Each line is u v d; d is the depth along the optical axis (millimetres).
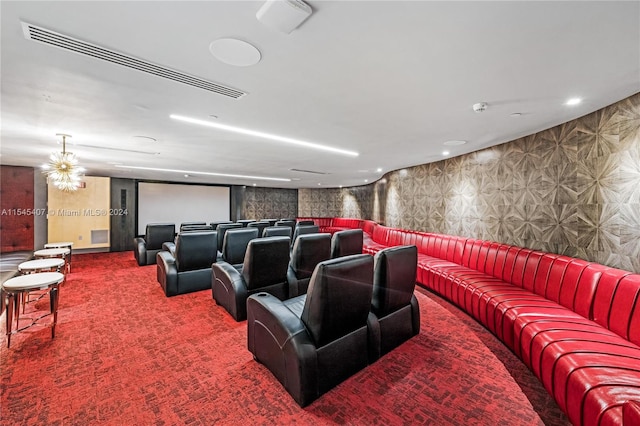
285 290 3312
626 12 1217
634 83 1955
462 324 2939
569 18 1266
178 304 3469
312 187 12289
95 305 3432
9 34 1395
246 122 2936
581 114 2607
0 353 2311
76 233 7414
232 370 2092
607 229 2373
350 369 2004
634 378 1390
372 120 2848
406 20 1292
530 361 1947
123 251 8008
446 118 2754
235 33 1403
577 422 1425
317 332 1770
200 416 1634
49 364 2150
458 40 1457
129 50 1563
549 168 3037
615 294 1938
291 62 1703
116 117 2742
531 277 2816
